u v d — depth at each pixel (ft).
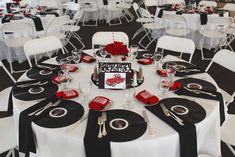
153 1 19.58
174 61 7.59
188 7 16.79
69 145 4.36
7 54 13.84
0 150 5.48
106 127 4.42
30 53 8.51
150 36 19.30
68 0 22.00
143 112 4.89
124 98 5.34
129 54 7.68
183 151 4.45
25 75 6.66
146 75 6.64
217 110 5.14
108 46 6.16
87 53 8.29
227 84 11.84
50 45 8.95
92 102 5.03
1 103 7.21
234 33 15.07
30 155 5.35
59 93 5.41
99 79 5.80
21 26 11.81
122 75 5.80
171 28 15.57
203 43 16.22
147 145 4.19
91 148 4.14
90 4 22.03
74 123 4.59
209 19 13.47
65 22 13.46
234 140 5.78
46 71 6.82
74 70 6.82
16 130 5.43
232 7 17.51
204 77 6.56
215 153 5.40
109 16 23.08
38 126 4.52
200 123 4.62
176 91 5.69
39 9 15.52
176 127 4.43
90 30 20.94
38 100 5.38
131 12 28.30
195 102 5.25
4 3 17.37
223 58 7.75
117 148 4.13
